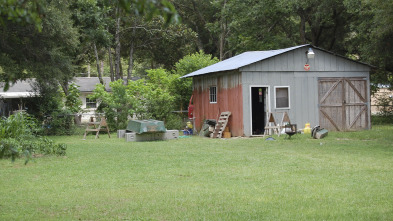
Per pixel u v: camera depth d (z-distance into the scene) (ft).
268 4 102.12
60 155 43.60
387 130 69.26
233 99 66.95
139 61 150.10
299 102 67.82
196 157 41.63
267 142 55.06
